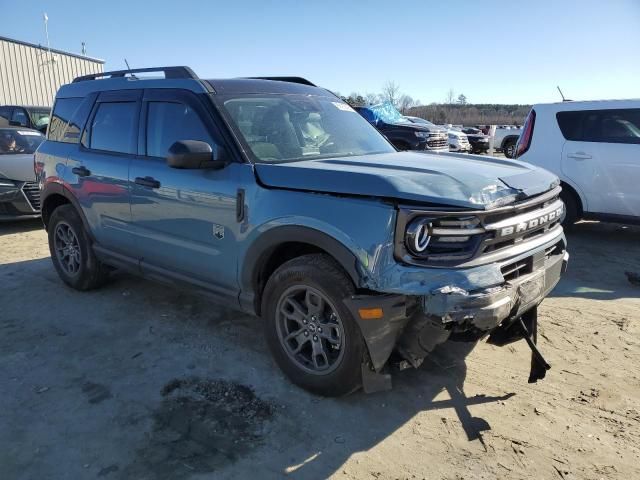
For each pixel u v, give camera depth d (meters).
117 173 4.26
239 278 3.45
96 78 4.98
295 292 3.19
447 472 2.58
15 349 3.92
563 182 7.21
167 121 3.93
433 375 3.48
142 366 3.64
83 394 3.29
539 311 4.57
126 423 2.98
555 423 2.96
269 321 3.35
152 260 4.18
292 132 3.79
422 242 2.64
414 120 20.72
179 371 3.57
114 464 2.65
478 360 3.68
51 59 24.81
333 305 2.95
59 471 2.60
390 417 3.03
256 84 4.06
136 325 4.32
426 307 2.61
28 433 2.90
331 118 4.22
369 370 3.00
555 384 3.36
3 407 3.16
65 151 4.92
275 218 3.11
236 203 3.33
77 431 2.92
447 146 14.70
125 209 4.23
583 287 5.24
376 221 2.71
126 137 4.29
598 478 2.53
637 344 3.92
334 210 2.87
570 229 7.51
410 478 2.54
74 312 4.61
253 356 3.77
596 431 2.88
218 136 3.50
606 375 3.47
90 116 4.72
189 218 3.68
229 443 2.81
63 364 3.69
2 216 7.68
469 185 2.80
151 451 2.74
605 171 6.87
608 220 7.03
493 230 2.74
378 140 4.34
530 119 7.57
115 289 5.17
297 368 3.28
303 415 3.05
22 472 2.59
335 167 3.10
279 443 2.81
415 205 2.66
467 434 2.87
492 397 3.22
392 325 2.76
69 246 5.13
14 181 7.66
